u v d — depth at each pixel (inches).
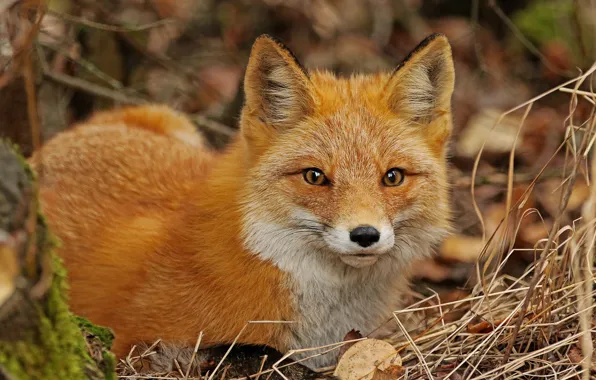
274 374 307.9
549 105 666.8
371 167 316.2
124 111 458.9
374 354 309.0
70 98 580.1
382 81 350.3
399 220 321.1
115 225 357.1
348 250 299.6
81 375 222.7
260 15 730.2
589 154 493.7
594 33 650.2
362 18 772.6
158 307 327.3
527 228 478.9
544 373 296.2
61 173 378.3
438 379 293.4
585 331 269.4
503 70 713.0
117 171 376.5
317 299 327.9
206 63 713.6
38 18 301.9
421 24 788.6
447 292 446.6
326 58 711.1
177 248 332.2
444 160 346.6
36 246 211.3
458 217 519.2
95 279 347.3
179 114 479.5
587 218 288.7
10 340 203.6
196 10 743.1
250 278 317.7
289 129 329.1
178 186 368.8
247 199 320.2
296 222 315.6
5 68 306.5
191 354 318.7
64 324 221.1
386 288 351.3
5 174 206.8
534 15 734.5
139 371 321.4
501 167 581.0
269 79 329.1
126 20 611.2
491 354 311.6
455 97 679.7
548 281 314.2
